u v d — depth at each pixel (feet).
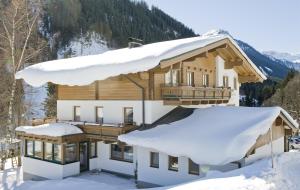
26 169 73.20
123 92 67.46
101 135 65.51
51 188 60.44
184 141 52.80
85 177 67.21
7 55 99.91
